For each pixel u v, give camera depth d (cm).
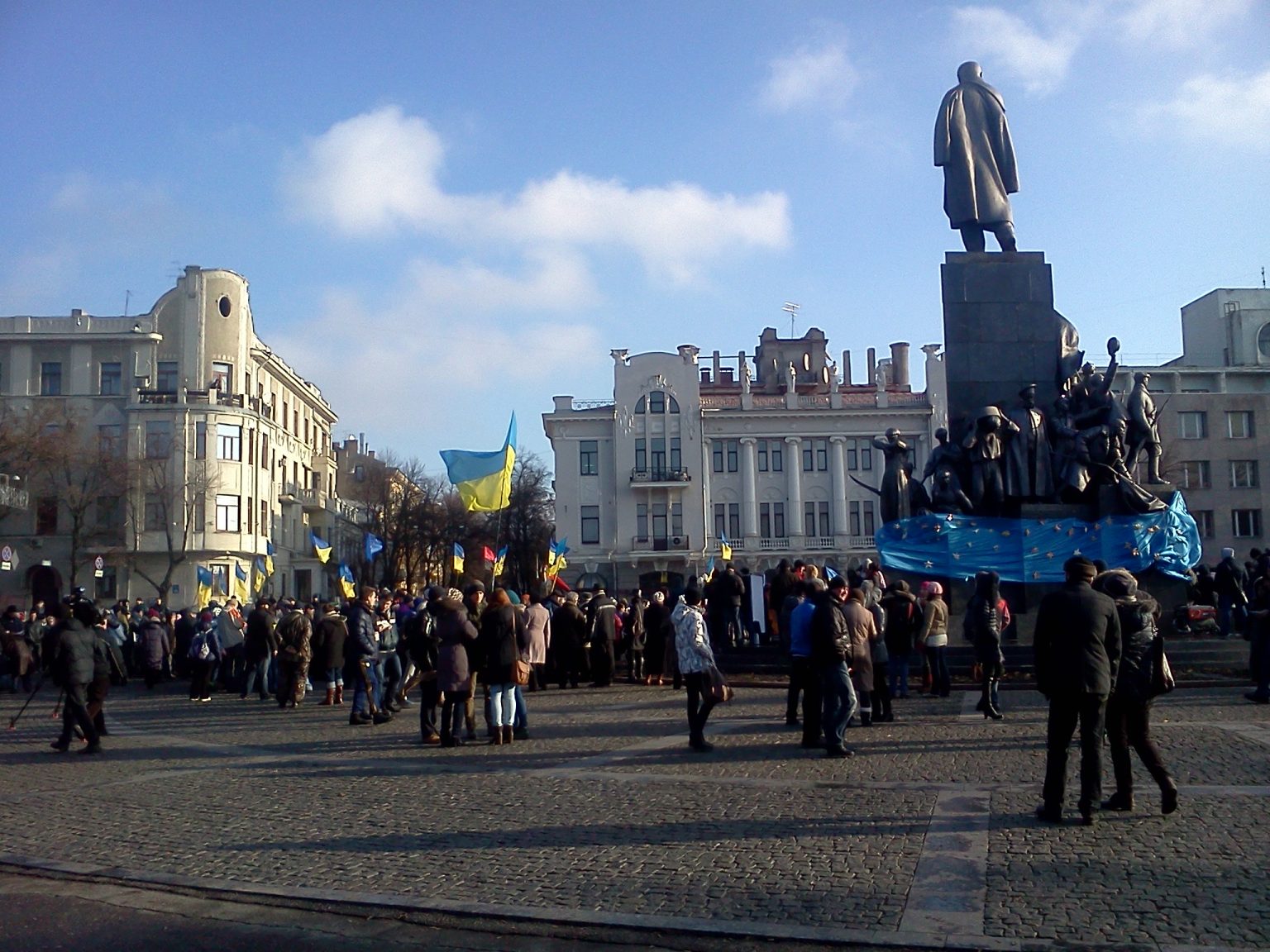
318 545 4025
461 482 2644
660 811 1022
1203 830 895
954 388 2494
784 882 778
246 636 2392
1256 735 1340
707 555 7150
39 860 901
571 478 7288
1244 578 2427
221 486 6309
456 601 1520
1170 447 6359
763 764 1262
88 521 6288
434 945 682
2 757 1529
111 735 1753
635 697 2134
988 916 695
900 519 2417
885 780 1138
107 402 6378
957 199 2581
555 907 739
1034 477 2380
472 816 1027
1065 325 2508
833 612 1309
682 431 7225
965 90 2620
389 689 1858
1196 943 642
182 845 945
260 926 725
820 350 8275
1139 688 945
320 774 1295
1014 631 2272
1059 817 930
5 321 6419
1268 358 7300
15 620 2811
